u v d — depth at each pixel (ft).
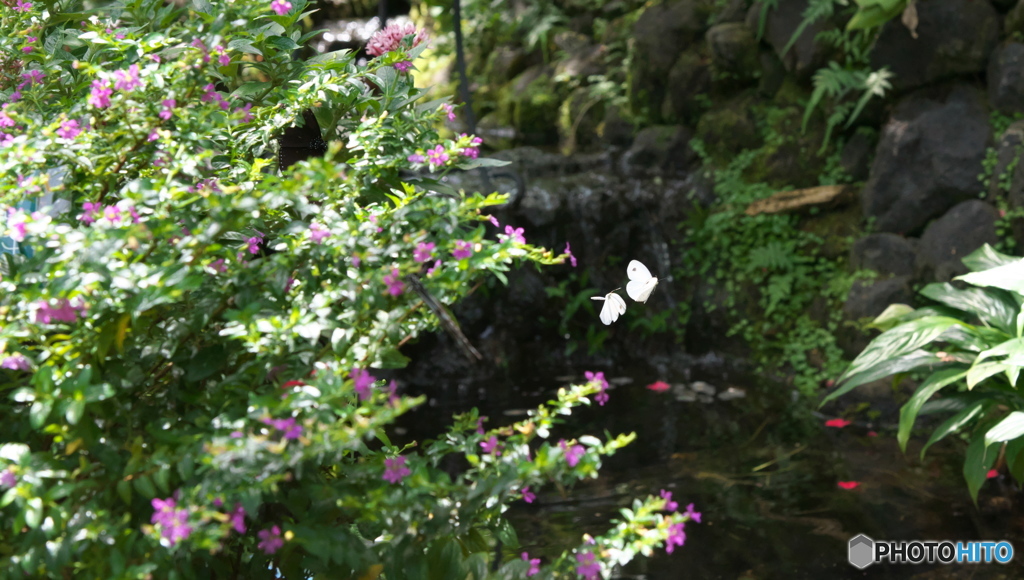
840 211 19.58
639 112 23.79
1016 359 10.44
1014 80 16.79
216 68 6.96
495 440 5.43
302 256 5.40
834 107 19.61
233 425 4.82
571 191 21.34
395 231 5.40
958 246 16.69
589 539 5.32
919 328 12.39
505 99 26.40
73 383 4.62
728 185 20.94
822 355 18.38
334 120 7.32
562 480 5.13
